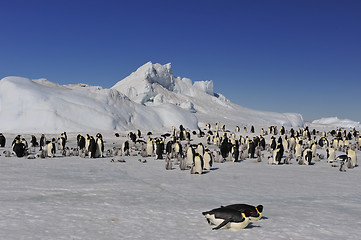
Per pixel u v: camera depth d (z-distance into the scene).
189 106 100.25
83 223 7.38
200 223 7.54
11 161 20.61
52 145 23.95
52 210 8.49
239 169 18.92
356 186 13.55
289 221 7.81
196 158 16.31
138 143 38.16
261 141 35.53
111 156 26.09
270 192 11.72
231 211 7.09
